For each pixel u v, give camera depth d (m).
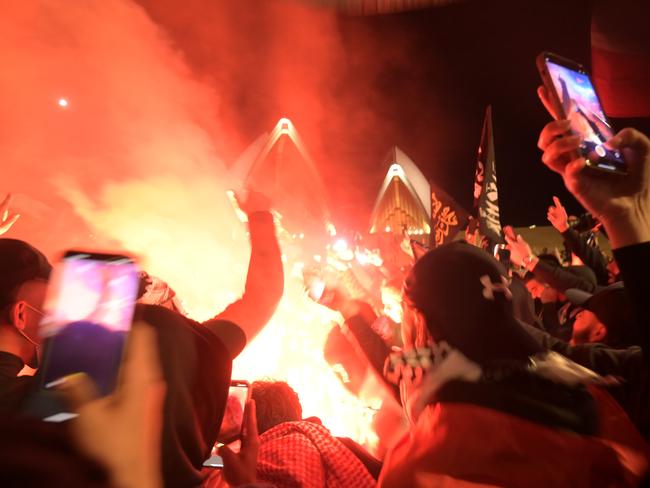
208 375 1.12
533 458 1.08
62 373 0.67
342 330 1.91
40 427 0.60
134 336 0.71
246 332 1.34
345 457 1.70
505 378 1.15
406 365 1.24
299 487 1.60
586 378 1.21
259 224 1.47
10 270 1.27
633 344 1.78
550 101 1.24
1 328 1.27
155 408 0.66
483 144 2.66
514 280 2.28
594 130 1.21
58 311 0.73
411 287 1.27
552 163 1.15
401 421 1.92
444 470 1.08
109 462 0.60
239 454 1.37
